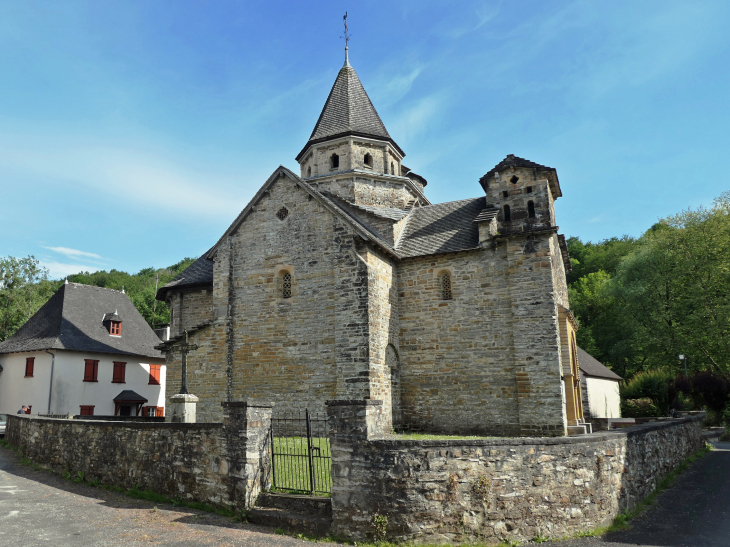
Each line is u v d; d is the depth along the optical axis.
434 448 9.08
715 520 10.91
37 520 9.98
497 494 9.15
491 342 19.56
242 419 10.57
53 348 31.33
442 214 23.56
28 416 19.48
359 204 24.58
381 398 18.88
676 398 36.59
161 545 8.50
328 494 10.05
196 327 21.53
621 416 39.19
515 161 20.78
